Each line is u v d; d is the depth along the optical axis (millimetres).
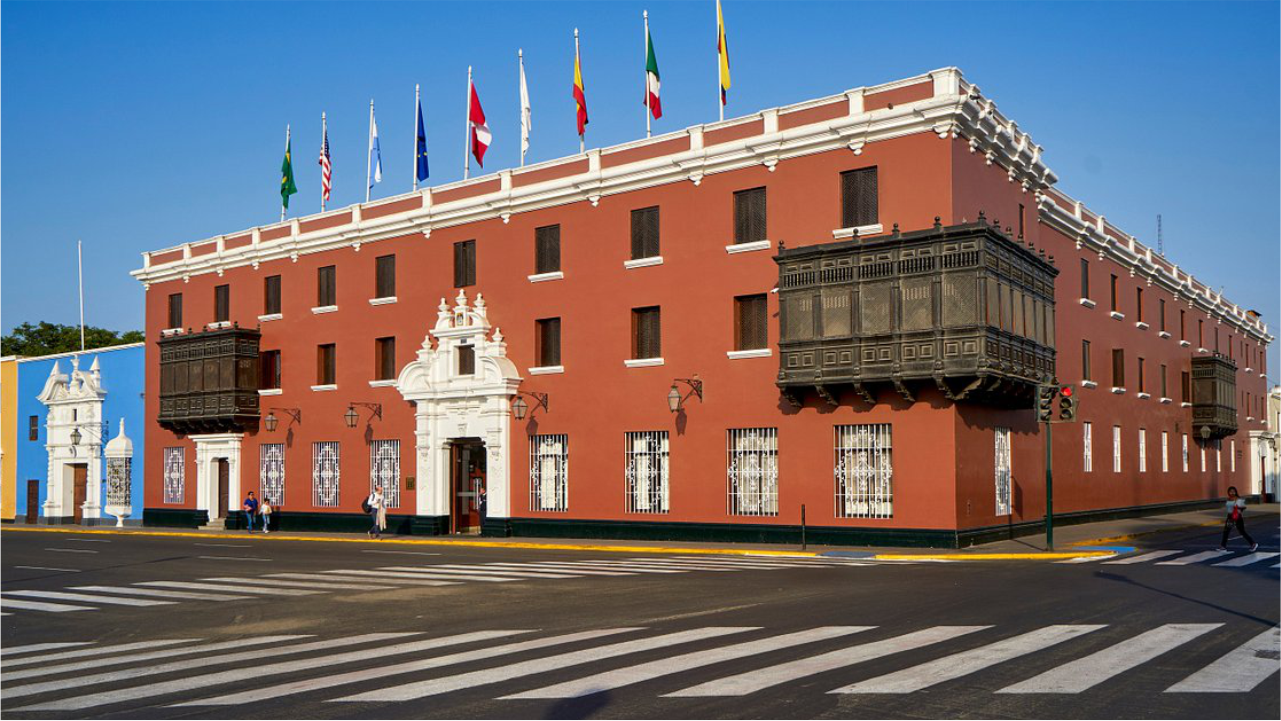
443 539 35875
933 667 10500
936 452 27688
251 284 45406
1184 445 51844
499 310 37062
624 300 33844
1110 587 17609
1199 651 11234
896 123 28359
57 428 54656
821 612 15078
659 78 34875
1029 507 32281
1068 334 38344
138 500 50781
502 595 18594
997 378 26906
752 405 30922
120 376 52031
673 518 32344
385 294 40781
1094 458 39938
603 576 21875
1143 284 47344
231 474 44969
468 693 9789
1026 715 8523
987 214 30094
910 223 28250
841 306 28594
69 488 54844
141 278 49781
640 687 9844
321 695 9898
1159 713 8539
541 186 35719
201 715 9227
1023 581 18906
